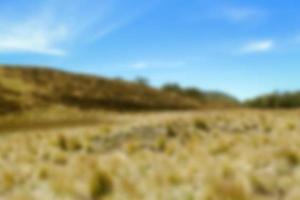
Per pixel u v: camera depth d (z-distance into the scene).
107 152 11.26
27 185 7.62
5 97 53.94
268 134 11.16
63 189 6.86
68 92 73.44
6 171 8.69
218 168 6.82
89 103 69.25
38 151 11.64
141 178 7.04
